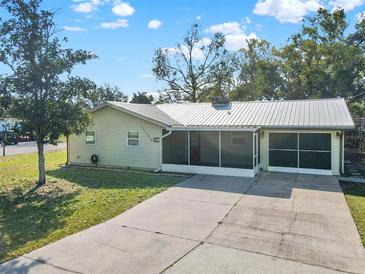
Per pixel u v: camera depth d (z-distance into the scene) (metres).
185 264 5.47
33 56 11.63
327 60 29.59
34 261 5.66
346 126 12.88
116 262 5.57
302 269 5.26
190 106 19.59
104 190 11.30
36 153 24.36
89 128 17.22
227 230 7.11
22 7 11.16
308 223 7.53
